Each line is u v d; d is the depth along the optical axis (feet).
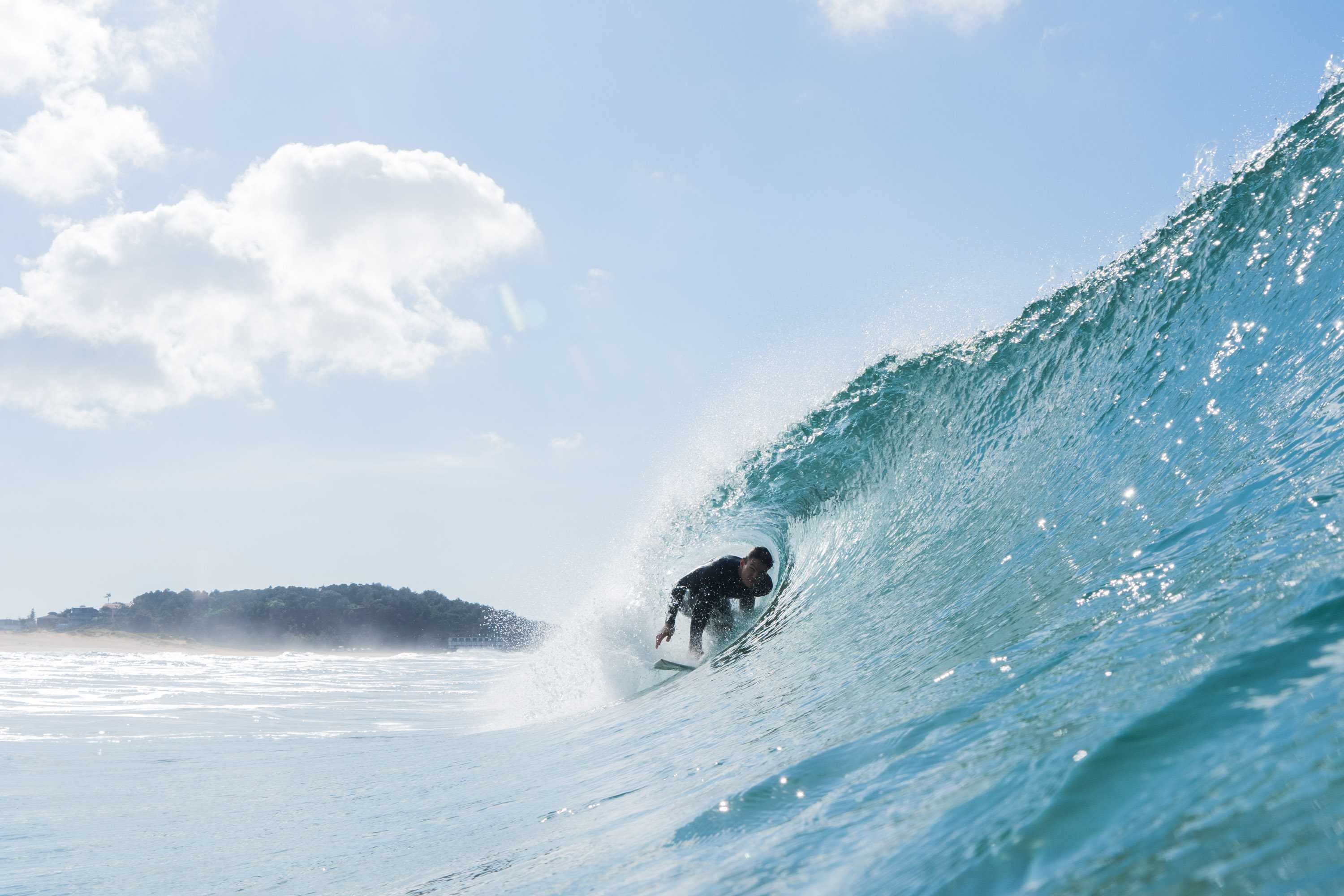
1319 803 3.12
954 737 6.49
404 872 8.77
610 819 8.90
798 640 17.43
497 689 42.52
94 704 35.58
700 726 13.65
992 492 17.46
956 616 12.46
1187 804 3.58
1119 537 10.99
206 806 14.26
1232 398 13.25
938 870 4.03
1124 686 5.52
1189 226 19.01
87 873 10.27
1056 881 3.44
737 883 5.03
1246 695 4.42
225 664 97.50
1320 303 13.55
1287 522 7.72
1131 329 18.29
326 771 17.62
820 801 6.29
